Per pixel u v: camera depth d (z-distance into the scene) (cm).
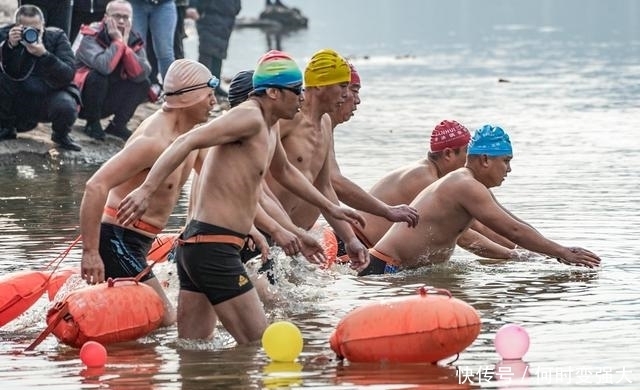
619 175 2148
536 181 2083
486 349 1060
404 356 1009
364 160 2353
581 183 2055
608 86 4128
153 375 1001
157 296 1141
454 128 1577
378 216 1391
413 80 4525
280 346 1034
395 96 3859
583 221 1689
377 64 5416
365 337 1011
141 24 2731
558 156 2430
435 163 1587
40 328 1190
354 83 1424
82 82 2412
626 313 1182
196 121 1224
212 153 1122
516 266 1453
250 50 5775
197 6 3195
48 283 1210
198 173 1232
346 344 1017
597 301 1238
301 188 1212
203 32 3195
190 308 1130
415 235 1444
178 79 1211
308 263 1366
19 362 1057
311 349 1077
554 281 1348
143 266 1227
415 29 9262
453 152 1577
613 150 2519
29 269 1382
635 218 1709
